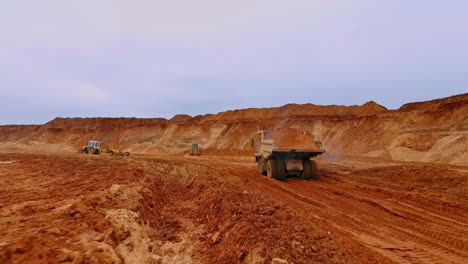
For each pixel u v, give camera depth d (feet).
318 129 140.87
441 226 20.98
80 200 21.76
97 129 219.61
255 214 20.79
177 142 169.99
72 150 186.91
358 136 117.19
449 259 15.28
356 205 27.99
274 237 16.11
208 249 18.53
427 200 28.27
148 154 148.25
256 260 13.73
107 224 17.10
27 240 12.32
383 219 23.04
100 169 52.85
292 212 22.02
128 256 14.75
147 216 23.65
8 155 95.91
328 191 35.35
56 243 13.00
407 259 15.19
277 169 44.11
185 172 60.13
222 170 59.11
